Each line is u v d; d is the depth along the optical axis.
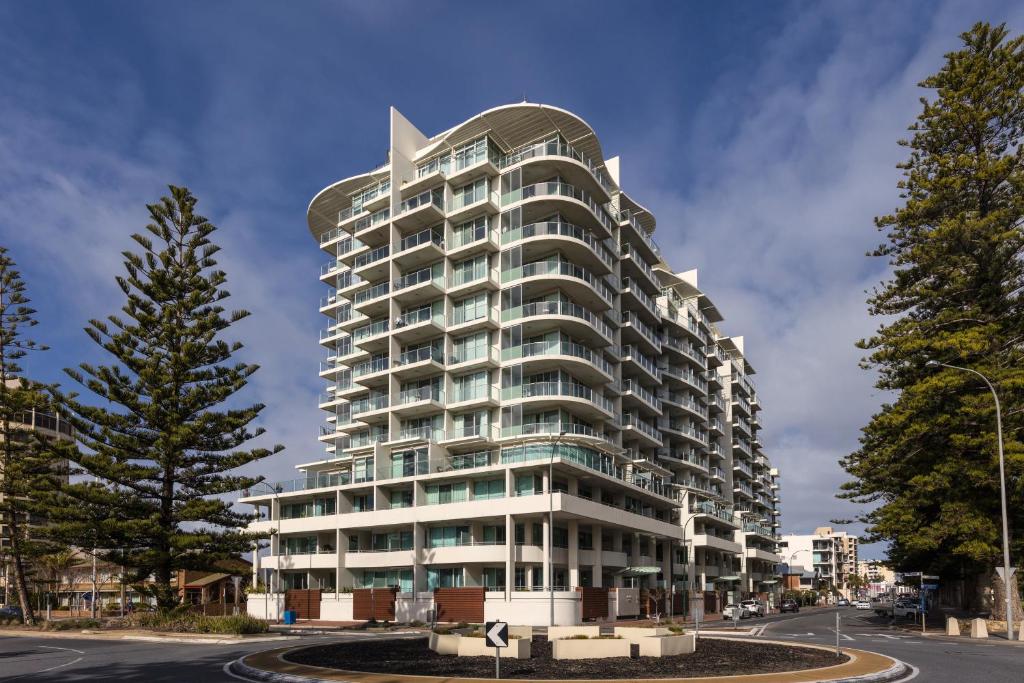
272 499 66.50
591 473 55.56
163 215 43.66
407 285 63.34
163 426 41.09
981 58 40.62
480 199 62.16
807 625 49.34
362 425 65.38
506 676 17.33
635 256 72.56
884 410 44.84
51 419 82.56
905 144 43.72
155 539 40.09
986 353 39.06
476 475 54.66
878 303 44.53
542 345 58.16
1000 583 38.16
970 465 37.38
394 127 66.06
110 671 19.95
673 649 22.58
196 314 43.72
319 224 78.62
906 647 27.61
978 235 39.03
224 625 35.00
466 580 52.94
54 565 72.94
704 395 90.81
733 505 105.31
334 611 55.00
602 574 60.19
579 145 65.06
